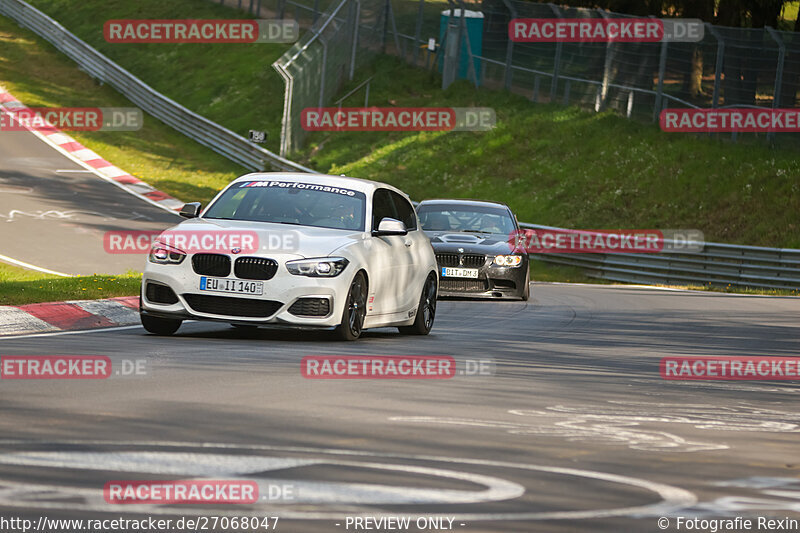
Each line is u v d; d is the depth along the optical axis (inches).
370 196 1731.1
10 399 971.9
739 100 5369.1
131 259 3425.2
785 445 928.9
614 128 5743.1
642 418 1047.0
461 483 707.4
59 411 919.0
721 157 5211.6
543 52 6304.1
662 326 2251.5
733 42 5378.9
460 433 901.8
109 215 4552.2
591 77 6043.3
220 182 5954.7
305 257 1534.2
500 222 2871.6
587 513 644.1
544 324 2161.7
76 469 698.2
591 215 5029.5
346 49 7071.9
